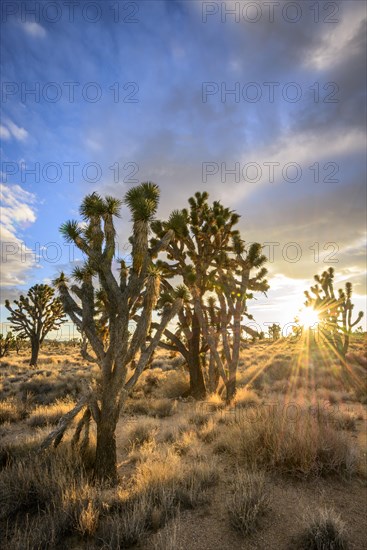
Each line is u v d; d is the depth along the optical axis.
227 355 12.48
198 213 13.40
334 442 5.59
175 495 4.38
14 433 8.03
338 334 19.52
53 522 3.65
